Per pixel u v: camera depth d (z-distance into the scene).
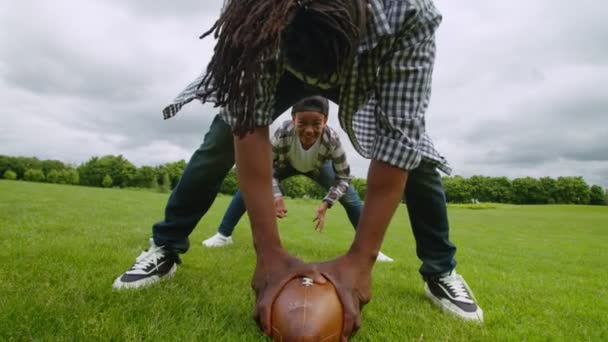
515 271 3.40
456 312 1.70
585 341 1.50
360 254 1.17
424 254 1.86
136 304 1.42
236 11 0.91
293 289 1.07
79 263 2.12
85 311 1.30
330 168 3.39
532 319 1.74
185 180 1.80
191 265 2.38
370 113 1.77
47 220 4.44
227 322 1.36
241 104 0.96
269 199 1.19
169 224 1.87
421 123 1.20
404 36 1.16
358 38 0.93
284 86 1.50
